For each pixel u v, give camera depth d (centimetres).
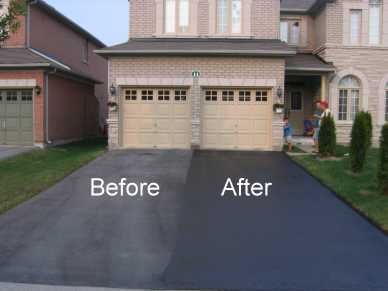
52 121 1983
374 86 2094
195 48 1739
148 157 1580
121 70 1761
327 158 1532
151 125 1800
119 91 1775
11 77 1880
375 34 2102
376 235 793
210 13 1902
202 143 1795
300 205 988
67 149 1877
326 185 1148
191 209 952
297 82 2333
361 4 2081
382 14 2084
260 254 702
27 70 1873
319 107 1700
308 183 1196
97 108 2755
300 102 2344
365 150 1277
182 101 1789
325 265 660
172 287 586
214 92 1789
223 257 689
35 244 741
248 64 1745
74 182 1188
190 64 1752
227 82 1750
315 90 2242
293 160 1517
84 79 2381
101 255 695
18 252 705
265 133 1791
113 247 729
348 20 2089
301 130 2336
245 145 1794
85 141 2328
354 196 1017
